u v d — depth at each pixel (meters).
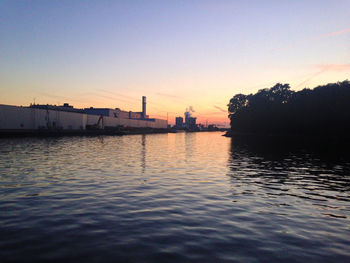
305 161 32.56
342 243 8.79
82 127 118.44
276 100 117.12
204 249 8.16
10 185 17.09
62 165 26.55
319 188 17.47
